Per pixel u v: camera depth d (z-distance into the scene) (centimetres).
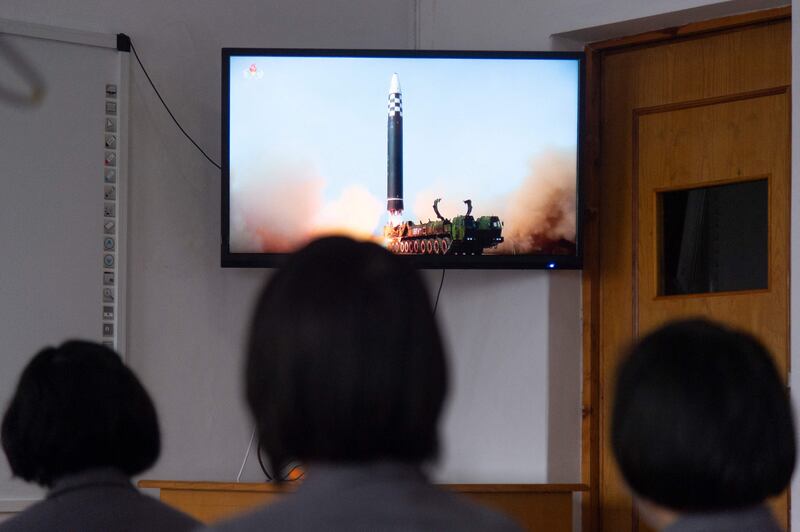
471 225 761
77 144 730
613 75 805
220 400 767
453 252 760
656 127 786
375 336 176
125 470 265
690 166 768
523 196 764
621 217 794
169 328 755
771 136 734
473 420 793
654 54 788
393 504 174
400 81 766
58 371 262
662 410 197
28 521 246
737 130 750
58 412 257
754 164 740
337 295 178
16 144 713
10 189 710
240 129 755
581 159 765
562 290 791
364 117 763
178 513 261
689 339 203
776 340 721
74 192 727
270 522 172
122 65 746
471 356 798
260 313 181
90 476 258
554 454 777
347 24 835
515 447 782
